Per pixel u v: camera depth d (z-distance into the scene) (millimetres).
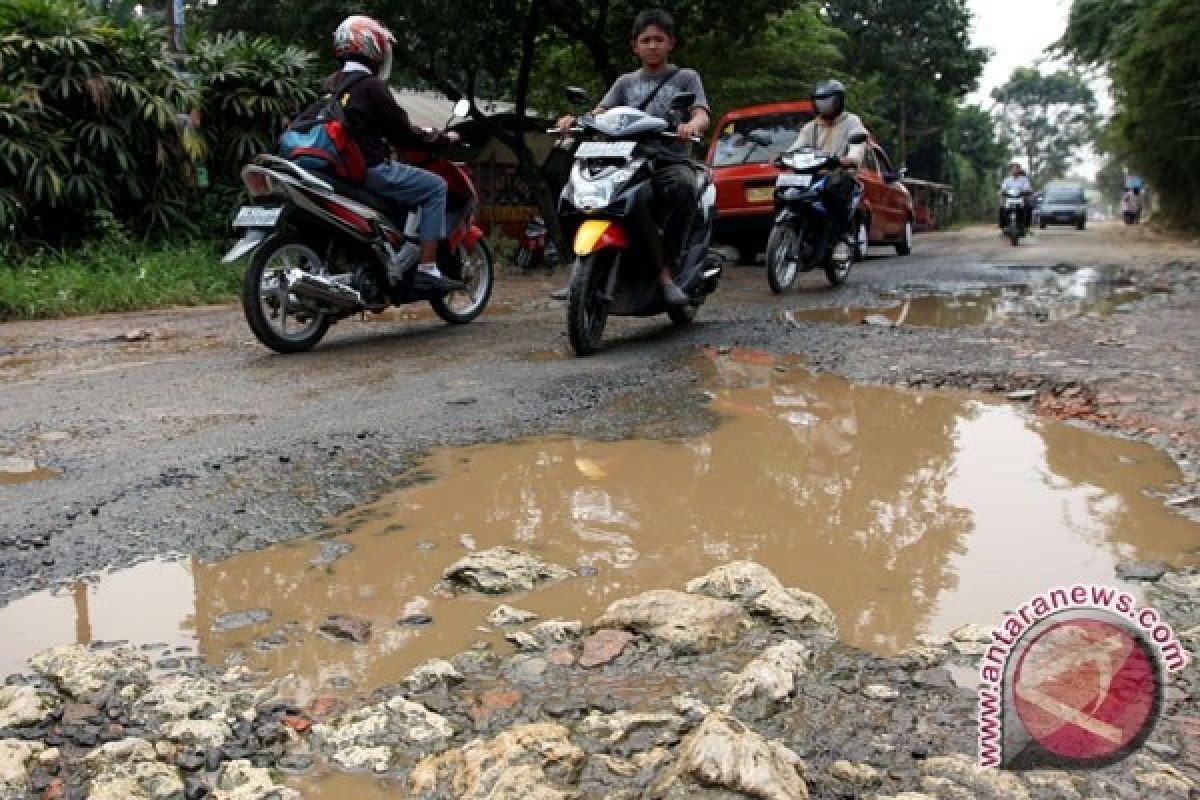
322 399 4344
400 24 11992
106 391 4637
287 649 2082
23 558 2562
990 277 9523
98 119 9125
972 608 2242
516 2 12359
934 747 1683
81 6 9469
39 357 5695
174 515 2869
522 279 11070
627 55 13375
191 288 8523
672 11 12469
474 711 1818
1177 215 20547
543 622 2186
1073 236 20016
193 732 1744
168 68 9641
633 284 5633
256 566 2516
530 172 13117
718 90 16469
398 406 4168
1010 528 2744
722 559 2553
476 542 2674
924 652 2018
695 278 5953
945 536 2693
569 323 5176
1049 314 6633
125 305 8023
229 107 10375
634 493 3074
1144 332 5660
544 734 1684
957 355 5047
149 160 9672
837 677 1924
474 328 6527
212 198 10297
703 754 1550
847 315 6730
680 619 2115
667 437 3691
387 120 5582
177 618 2227
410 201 5812
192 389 4633
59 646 2080
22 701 1829
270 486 3125
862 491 3082
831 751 1672
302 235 5504
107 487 3119
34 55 8797
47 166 8516
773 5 12531
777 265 7984
